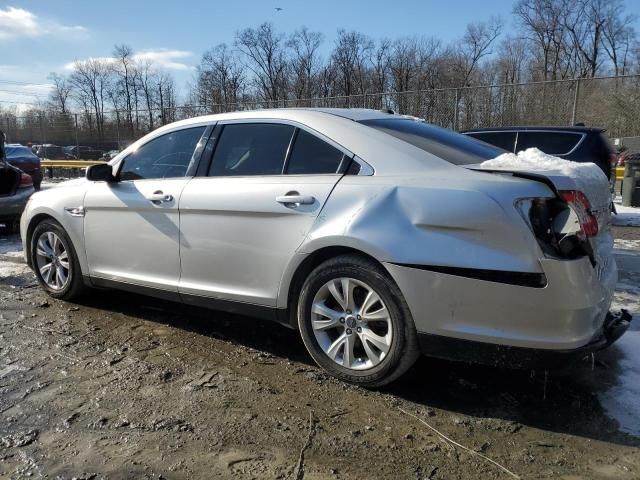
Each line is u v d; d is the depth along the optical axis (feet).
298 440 9.07
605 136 29.40
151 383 11.10
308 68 155.53
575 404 10.22
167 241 13.23
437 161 10.44
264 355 12.52
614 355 12.28
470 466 8.40
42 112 85.51
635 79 45.03
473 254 9.26
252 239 11.73
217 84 157.79
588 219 9.06
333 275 10.73
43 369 11.76
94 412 9.95
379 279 10.14
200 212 12.54
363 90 156.04
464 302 9.40
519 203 9.08
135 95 207.92
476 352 9.55
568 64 167.84
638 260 22.67
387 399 10.45
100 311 15.60
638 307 15.90
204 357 12.42
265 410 10.03
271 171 11.96
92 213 14.89
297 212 11.05
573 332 8.97
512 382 11.11
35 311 15.61
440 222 9.53
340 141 11.27
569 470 8.30
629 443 8.99
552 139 29.53
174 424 9.53
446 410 10.07
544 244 8.91
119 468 8.30
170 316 15.16
